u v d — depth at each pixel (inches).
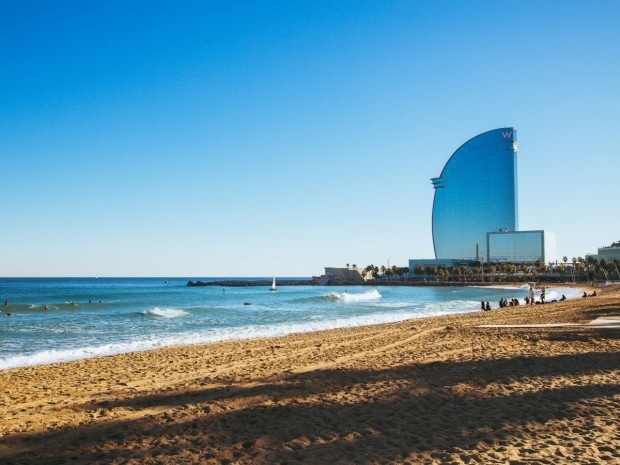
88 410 389.4
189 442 301.0
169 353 744.3
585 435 296.7
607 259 6181.1
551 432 304.3
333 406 379.2
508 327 938.7
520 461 255.4
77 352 823.7
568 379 458.6
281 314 1772.9
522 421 328.8
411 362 577.3
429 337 848.3
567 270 7052.2
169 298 3139.8
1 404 426.6
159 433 320.2
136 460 270.5
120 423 345.1
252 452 279.9
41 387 504.1
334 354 677.9
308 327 1240.2
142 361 669.9
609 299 1995.6
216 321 1486.2
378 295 3361.2
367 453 273.6
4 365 715.4
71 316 1675.7
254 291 5098.4
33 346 929.5
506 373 495.5
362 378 488.4
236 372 554.3
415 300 2972.4
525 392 412.8
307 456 270.1
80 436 315.9
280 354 698.8
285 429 321.4
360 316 1652.3
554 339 758.5
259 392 430.0
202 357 690.8
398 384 454.6
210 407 381.4
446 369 525.3
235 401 400.5
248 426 332.2
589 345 689.6
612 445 277.3
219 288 6181.1
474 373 499.5
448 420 336.5
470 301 2753.4
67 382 530.0
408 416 347.9
